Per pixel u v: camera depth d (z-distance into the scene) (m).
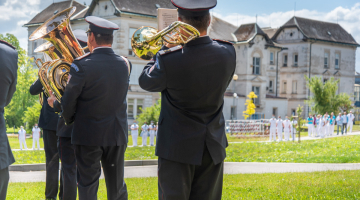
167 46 3.26
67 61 4.53
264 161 16.28
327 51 59.78
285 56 59.16
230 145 24.89
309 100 48.47
